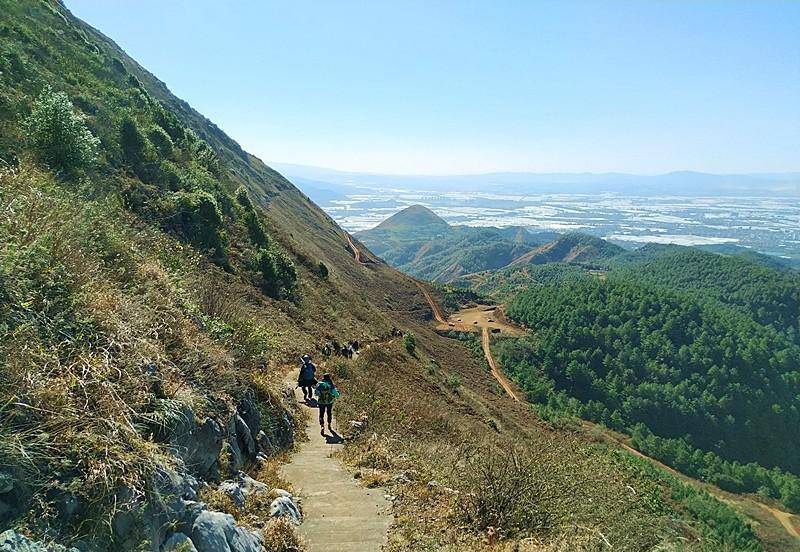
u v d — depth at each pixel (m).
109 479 2.99
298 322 24.16
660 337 77.38
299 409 11.37
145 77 67.38
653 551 5.31
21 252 4.02
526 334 79.06
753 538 21.80
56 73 22.89
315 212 94.38
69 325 4.01
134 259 6.64
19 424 2.94
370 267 83.25
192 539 3.44
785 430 68.19
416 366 32.59
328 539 5.07
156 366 4.52
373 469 7.83
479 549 5.15
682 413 68.06
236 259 24.70
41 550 2.43
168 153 26.83
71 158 14.65
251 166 86.94
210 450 4.86
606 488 6.23
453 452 9.68
